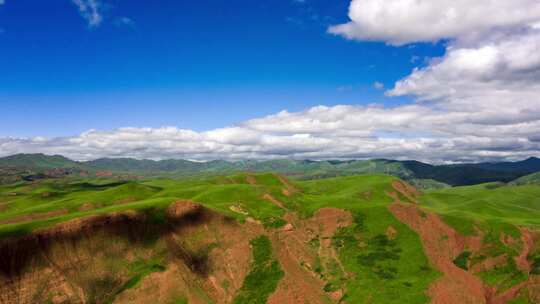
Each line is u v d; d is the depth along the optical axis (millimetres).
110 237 61719
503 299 74062
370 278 72562
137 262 61344
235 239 76688
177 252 67188
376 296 67125
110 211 64688
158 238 66812
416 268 75812
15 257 51281
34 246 53594
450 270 78938
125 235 63625
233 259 72438
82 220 60094
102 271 57375
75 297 52906
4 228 53250
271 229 84062
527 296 72438
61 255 55438
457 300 69438
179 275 62531
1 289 48219
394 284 70188
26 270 51438
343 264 77812
